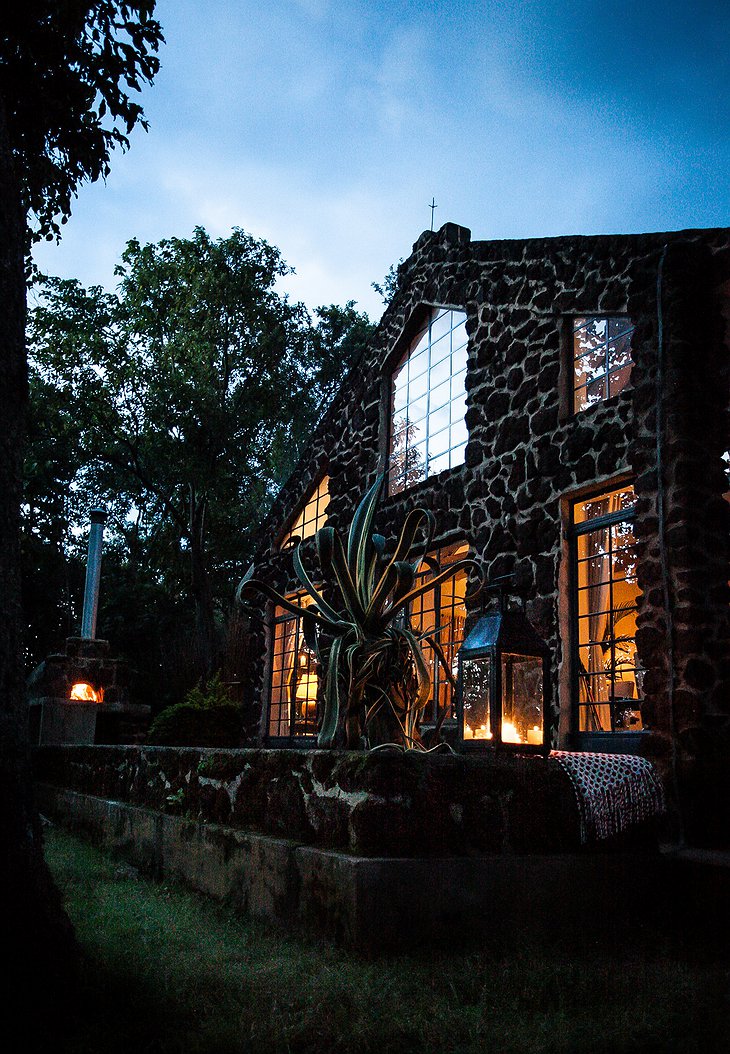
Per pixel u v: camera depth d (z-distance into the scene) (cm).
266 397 1947
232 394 1986
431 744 498
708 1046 245
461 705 441
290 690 1190
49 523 2341
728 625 564
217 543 2023
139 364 1859
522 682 429
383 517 984
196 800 496
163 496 1944
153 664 2225
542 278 797
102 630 2234
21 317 298
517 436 789
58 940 264
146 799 576
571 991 291
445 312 966
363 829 342
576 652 694
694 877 416
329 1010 264
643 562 600
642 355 634
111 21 555
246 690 1280
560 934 367
